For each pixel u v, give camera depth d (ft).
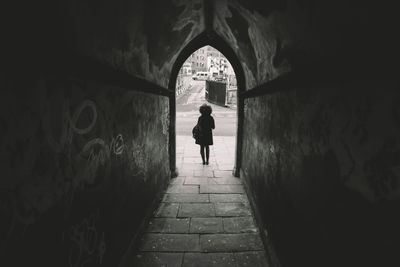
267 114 12.86
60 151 5.57
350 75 4.88
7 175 3.99
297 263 7.95
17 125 4.18
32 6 4.29
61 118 5.54
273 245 10.89
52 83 5.16
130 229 11.25
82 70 6.34
